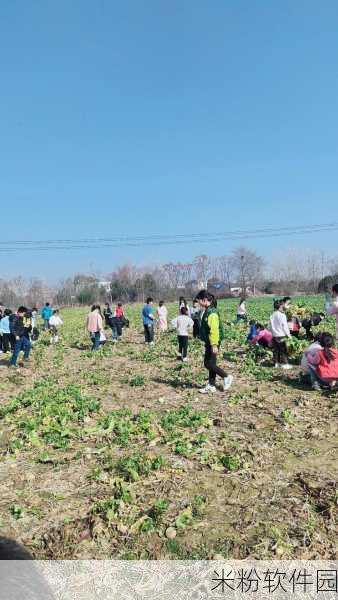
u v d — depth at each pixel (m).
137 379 7.06
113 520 2.95
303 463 3.73
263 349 8.76
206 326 6.06
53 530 2.90
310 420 4.77
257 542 2.70
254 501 3.16
